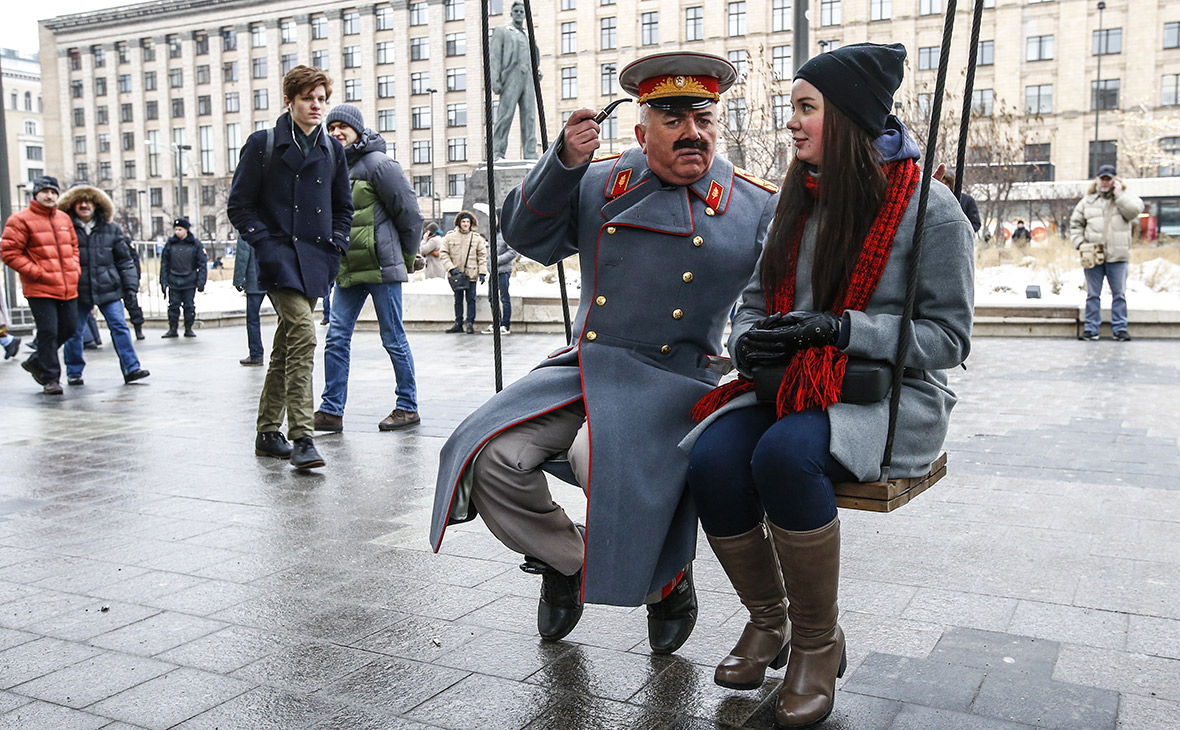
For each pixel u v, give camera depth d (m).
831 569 2.46
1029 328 13.02
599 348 2.93
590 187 3.04
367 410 7.69
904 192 2.54
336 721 2.59
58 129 97.00
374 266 6.64
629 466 2.73
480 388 8.86
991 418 6.99
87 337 13.62
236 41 87.12
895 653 2.96
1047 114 61.38
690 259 2.89
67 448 6.41
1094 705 2.60
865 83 2.46
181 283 15.42
